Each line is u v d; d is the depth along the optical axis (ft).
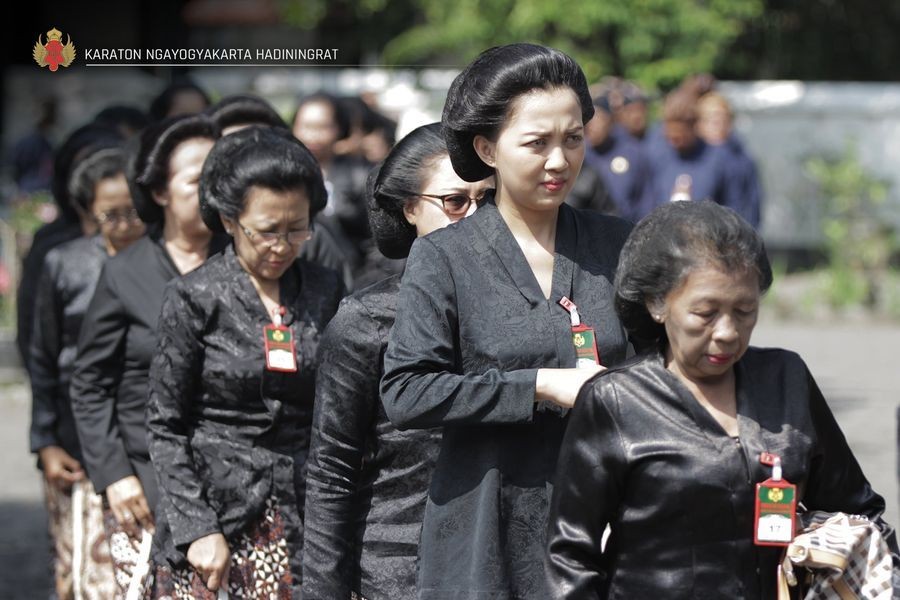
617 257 29.27
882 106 160.25
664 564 25.55
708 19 170.60
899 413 50.01
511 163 27.91
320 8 176.86
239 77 153.38
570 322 28.17
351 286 51.26
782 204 163.43
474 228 28.84
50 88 178.09
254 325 37.35
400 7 183.62
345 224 70.13
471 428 28.32
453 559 28.19
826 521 26.40
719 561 25.38
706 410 25.75
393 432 31.60
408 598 31.17
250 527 36.88
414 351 28.02
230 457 36.94
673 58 170.40
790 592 26.20
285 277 38.52
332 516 31.48
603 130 97.60
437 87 162.91
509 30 169.68
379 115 82.38
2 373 110.32
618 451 25.76
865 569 26.03
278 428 37.29
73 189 50.06
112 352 42.39
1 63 192.34
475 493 28.12
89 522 48.62
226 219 37.29
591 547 26.21
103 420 42.34
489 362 28.02
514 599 27.89
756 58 193.47
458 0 171.83
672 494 25.38
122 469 42.11
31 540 69.97
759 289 25.22
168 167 42.83
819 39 193.57
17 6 190.90
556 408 28.17
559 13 165.68
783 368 26.45
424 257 28.63
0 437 92.48
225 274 37.68
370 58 186.39
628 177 97.66
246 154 36.88
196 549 36.04
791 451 25.62
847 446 26.94
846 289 139.85
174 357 37.09
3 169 164.25
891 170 160.15
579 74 28.32
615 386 26.08
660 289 25.41
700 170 97.81
